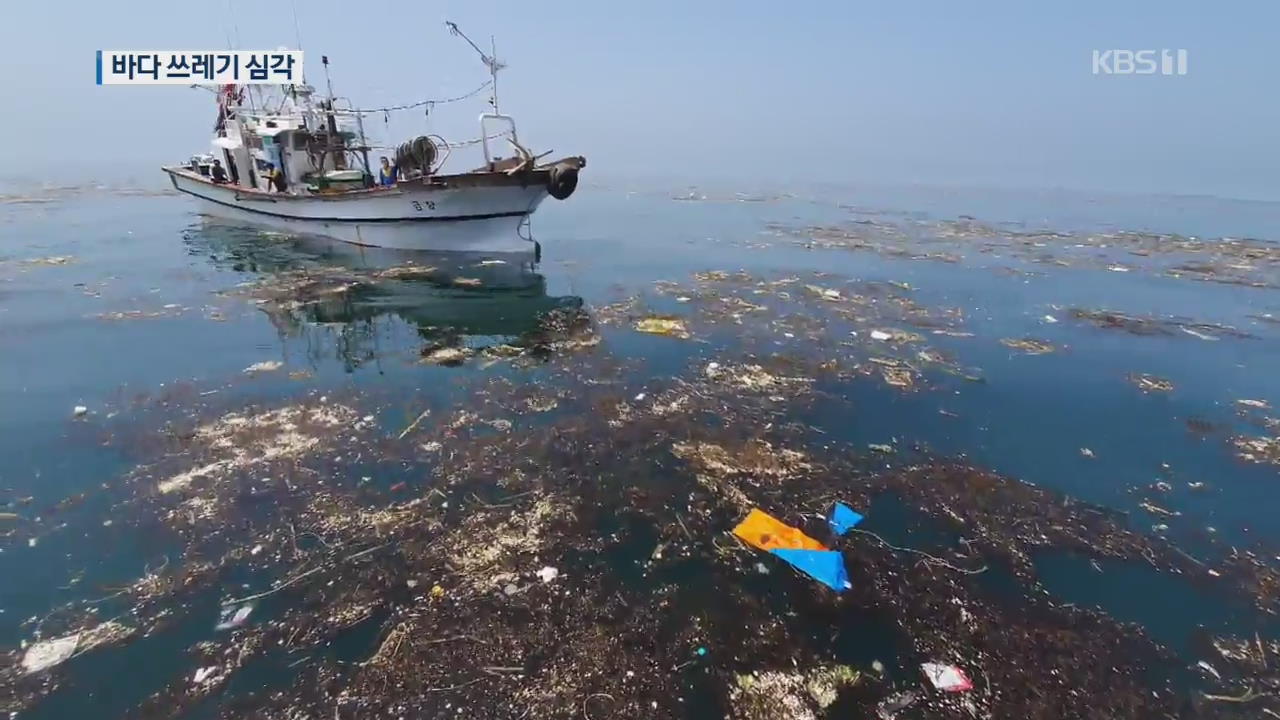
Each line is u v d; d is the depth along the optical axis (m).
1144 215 32.09
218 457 6.29
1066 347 10.46
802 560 4.96
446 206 16.27
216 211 23.31
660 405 7.89
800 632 4.23
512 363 9.45
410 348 10.13
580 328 11.41
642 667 3.91
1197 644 4.23
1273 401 8.26
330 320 11.66
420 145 16.55
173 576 4.61
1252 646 4.21
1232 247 21.11
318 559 4.83
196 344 9.98
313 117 18.61
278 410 7.43
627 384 8.61
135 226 22.55
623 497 5.81
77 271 14.98
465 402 7.87
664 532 5.29
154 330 10.62
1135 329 11.49
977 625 4.33
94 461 6.19
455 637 4.09
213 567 4.71
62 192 35.81
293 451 6.45
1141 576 4.91
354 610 4.31
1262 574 4.92
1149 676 3.96
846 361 9.59
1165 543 5.30
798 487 6.06
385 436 6.86
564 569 4.80
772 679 3.85
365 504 5.57
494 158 16.61
